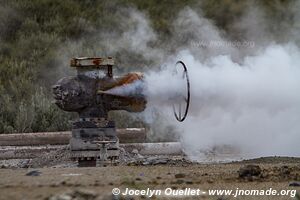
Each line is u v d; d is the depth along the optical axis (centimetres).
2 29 6312
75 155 3250
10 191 2178
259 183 2455
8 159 3766
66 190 2183
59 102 3272
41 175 2548
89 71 3281
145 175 2569
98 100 3272
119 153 3375
